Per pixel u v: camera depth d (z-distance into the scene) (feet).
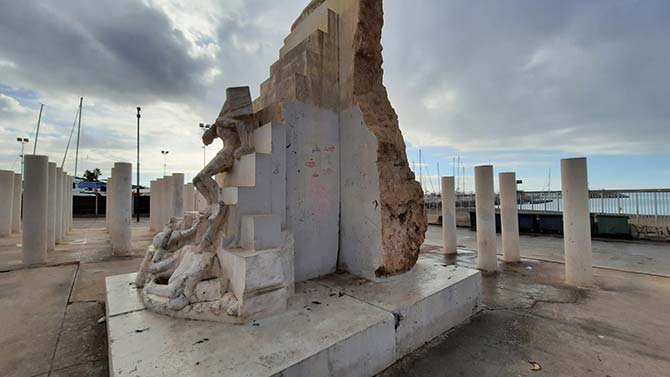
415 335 10.08
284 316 9.17
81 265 21.02
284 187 12.06
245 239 10.21
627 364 9.01
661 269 20.34
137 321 8.80
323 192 14.10
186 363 6.65
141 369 6.41
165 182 40.27
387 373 8.68
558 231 36.45
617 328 11.48
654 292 15.66
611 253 25.63
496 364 9.09
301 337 7.86
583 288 16.46
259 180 11.14
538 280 18.24
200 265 9.95
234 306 8.75
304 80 13.47
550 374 8.54
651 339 10.58
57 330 10.95
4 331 10.87
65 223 36.06
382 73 15.08
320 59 14.19
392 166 13.65
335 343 7.59
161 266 11.26
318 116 13.99
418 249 14.48
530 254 26.16
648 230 31.73
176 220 13.56
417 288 11.63
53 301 13.79
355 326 8.50
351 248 14.16
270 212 11.49
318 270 13.75
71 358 9.16
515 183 23.61
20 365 8.78
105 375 8.36
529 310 13.41
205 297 9.32
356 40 14.11
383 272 12.96
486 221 20.92
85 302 13.67
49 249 26.30
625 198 34.35
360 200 13.79
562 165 17.72
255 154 11.08
